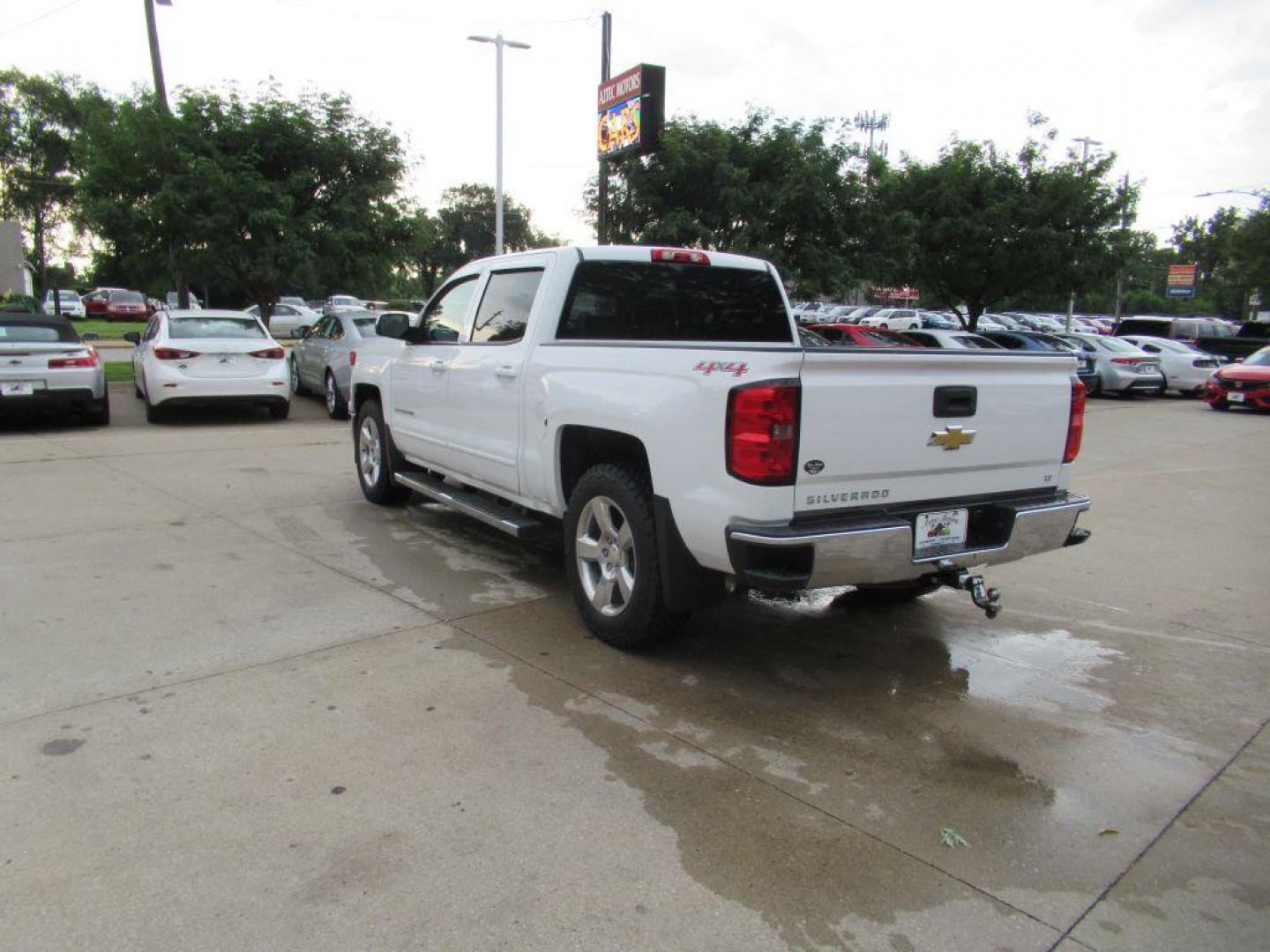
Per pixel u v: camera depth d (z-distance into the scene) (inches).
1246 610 209.9
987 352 153.6
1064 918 99.4
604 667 164.4
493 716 143.3
